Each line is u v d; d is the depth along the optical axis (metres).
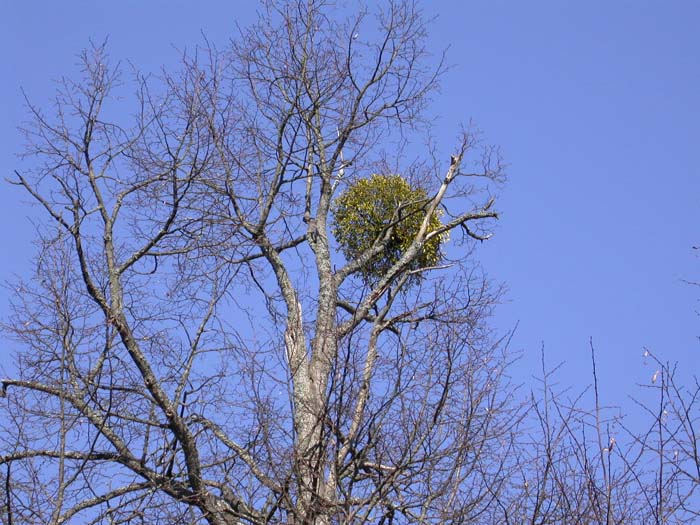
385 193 14.52
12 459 10.38
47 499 9.76
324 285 12.89
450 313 10.81
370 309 13.17
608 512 8.25
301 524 9.55
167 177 12.34
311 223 13.82
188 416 10.91
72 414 10.53
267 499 10.10
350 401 9.86
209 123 12.52
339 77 14.00
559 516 8.88
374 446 9.73
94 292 11.12
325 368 11.45
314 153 13.96
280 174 13.27
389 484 9.60
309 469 9.75
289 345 11.97
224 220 12.73
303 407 10.59
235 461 10.34
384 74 14.23
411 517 9.52
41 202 11.08
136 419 10.79
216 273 12.12
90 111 12.06
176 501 10.26
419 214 14.52
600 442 8.69
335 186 14.17
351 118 13.97
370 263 14.17
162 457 10.70
